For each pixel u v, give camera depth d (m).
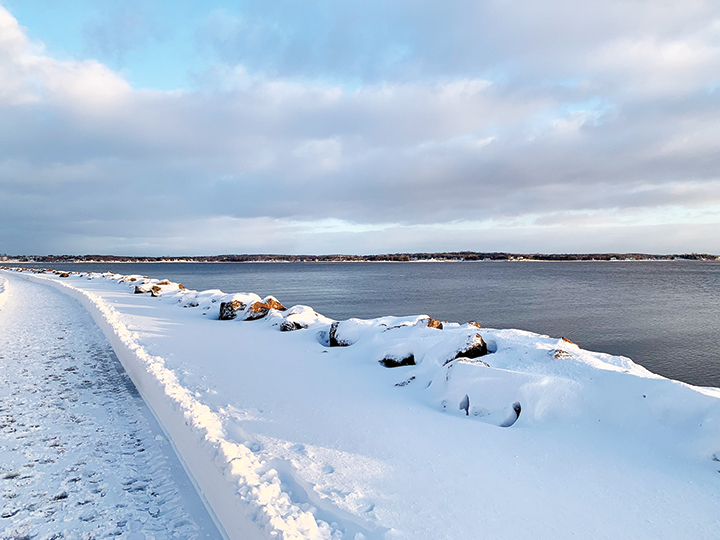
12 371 8.26
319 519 3.38
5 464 4.52
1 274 58.59
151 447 4.96
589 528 3.19
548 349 6.77
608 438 4.59
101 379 7.74
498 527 3.19
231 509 3.36
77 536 3.38
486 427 5.15
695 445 4.19
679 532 3.14
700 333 22.53
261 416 5.54
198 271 129.38
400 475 3.99
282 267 184.88
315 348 10.00
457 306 34.22
